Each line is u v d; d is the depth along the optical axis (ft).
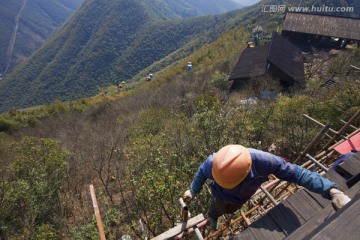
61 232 21.24
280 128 28.58
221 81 83.10
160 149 21.35
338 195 6.21
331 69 66.85
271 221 7.79
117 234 18.70
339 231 3.82
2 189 21.52
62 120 81.05
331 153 15.33
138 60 636.48
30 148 28.91
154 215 16.26
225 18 533.14
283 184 15.07
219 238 13.97
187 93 67.92
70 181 29.45
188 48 428.56
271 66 76.95
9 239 19.61
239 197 7.50
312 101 32.01
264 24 196.44
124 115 64.44
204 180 8.27
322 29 124.98
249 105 36.01
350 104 27.04
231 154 6.80
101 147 35.65
